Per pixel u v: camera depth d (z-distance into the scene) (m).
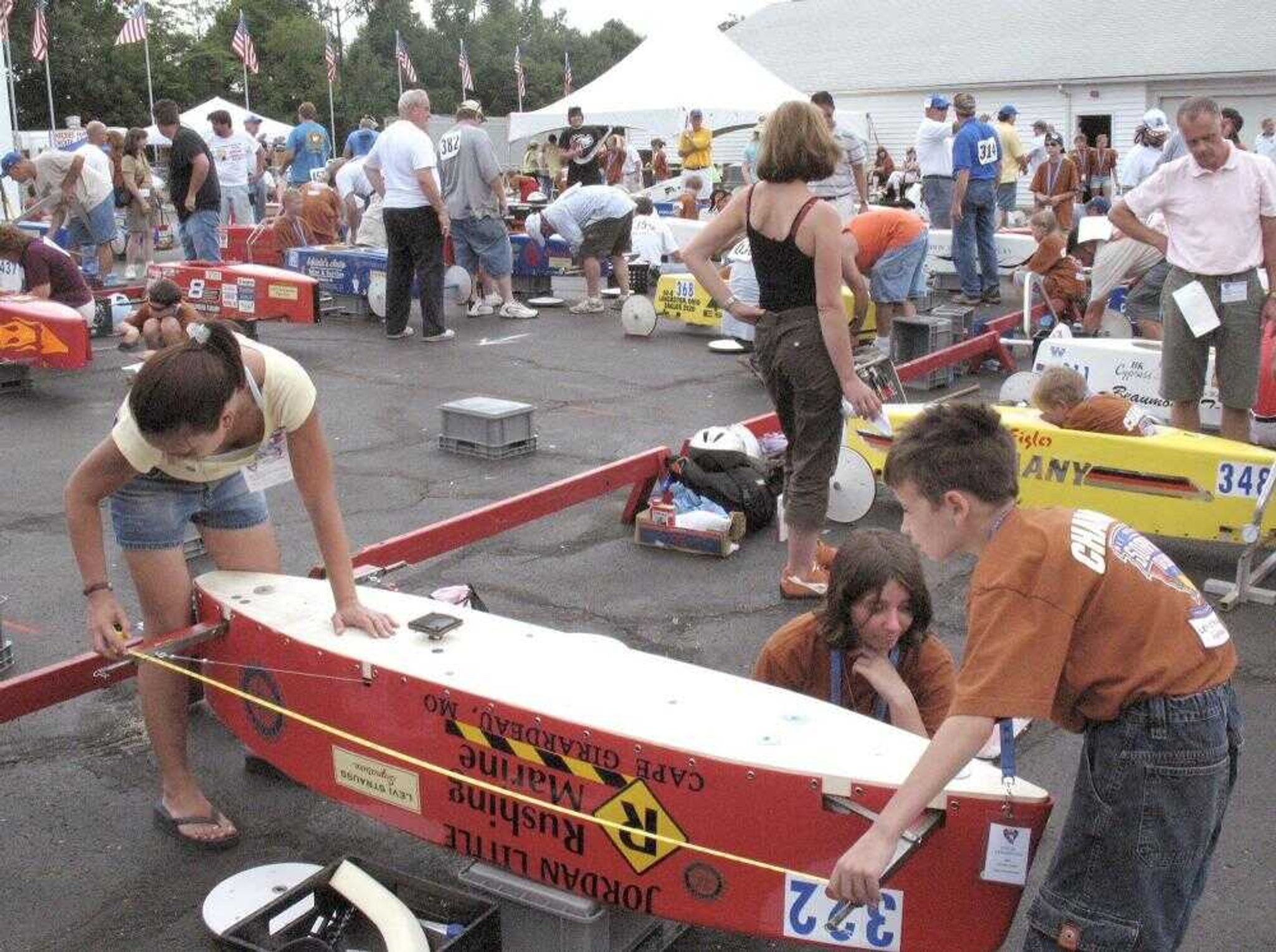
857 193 14.10
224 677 3.67
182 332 8.22
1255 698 4.90
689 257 5.53
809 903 2.75
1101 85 37.69
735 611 5.75
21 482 7.77
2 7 29.84
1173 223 6.79
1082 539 2.35
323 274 14.12
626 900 2.96
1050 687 2.27
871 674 3.47
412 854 3.85
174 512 3.66
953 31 43.84
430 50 84.19
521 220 19.45
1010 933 3.40
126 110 66.12
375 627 3.39
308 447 3.57
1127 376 8.33
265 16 77.50
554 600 5.88
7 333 9.93
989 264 14.33
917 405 8.34
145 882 3.70
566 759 2.94
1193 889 2.48
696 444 6.99
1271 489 5.64
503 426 8.23
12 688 3.85
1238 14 38.53
